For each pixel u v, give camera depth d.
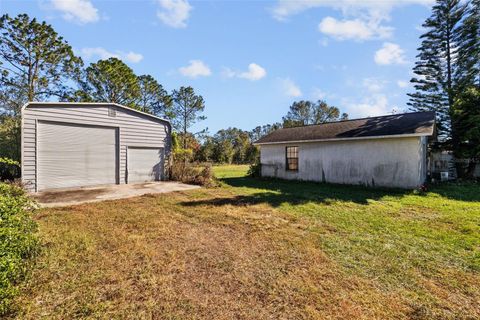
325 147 11.66
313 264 3.17
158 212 5.82
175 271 2.96
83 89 19.80
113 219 5.16
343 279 2.80
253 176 14.85
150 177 12.29
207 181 10.98
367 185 10.21
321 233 4.35
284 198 7.60
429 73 17.86
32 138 8.63
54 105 9.13
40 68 16.53
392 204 6.70
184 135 29.22
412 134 8.77
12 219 2.81
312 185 10.89
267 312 2.23
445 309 2.30
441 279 2.82
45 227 4.50
